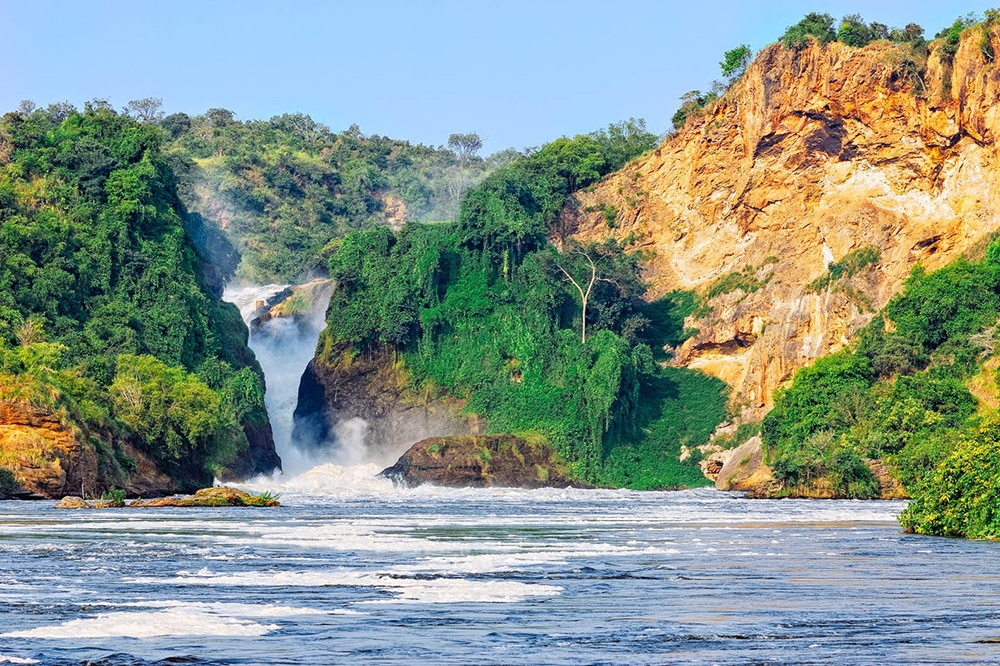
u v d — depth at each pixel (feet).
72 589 118.52
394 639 92.12
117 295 519.19
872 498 400.67
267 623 98.37
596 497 416.67
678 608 108.58
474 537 188.55
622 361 536.83
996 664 84.28
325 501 352.28
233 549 162.40
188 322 515.50
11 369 366.02
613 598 114.42
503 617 102.73
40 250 508.53
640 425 546.67
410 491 465.06
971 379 448.24
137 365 441.68
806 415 453.17
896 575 134.82
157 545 168.55
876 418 428.15
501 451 508.94
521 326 561.43
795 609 108.47
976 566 144.97
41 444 349.41
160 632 93.45
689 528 218.18
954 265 489.26
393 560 147.23
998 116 510.99
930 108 531.09
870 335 500.74
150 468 414.00
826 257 551.59
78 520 234.17
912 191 538.88
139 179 558.15
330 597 113.29
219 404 444.55
